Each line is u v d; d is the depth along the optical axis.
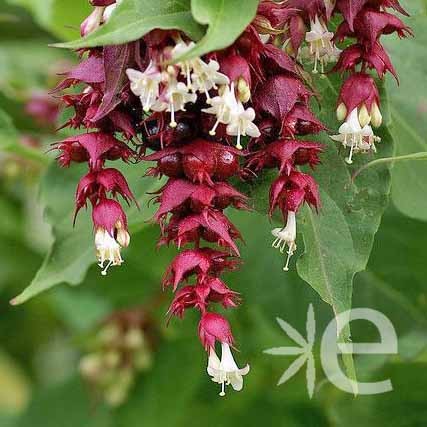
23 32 0.77
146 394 0.78
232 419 0.78
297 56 0.53
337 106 0.53
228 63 0.50
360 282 0.70
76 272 0.61
